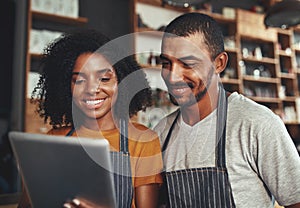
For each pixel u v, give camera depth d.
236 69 4.72
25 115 3.06
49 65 0.98
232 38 4.76
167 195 1.02
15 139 0.73
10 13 3.21
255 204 0.96
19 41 3.22
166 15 4.32
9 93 3.12
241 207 0.95
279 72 5.32
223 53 0.97
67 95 0.92
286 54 5.46
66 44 0.95
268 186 0.96
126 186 0.82
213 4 5.00
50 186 0.75
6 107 3.10
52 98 0.98
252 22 4.98
